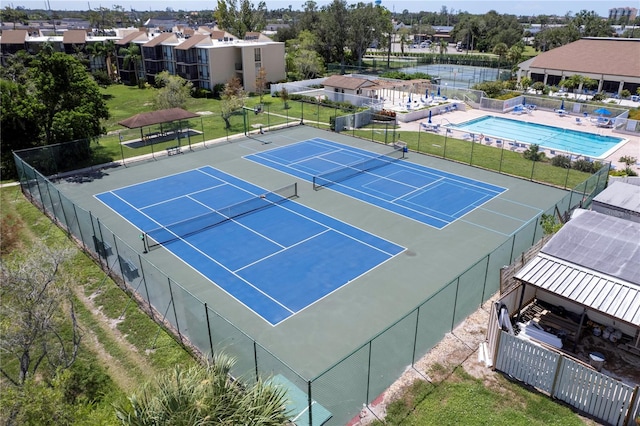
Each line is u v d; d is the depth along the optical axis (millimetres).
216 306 20078
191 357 16828
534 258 17703
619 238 18234
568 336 17031
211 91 70500
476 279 20031
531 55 121000
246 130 48188
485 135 47062
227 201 31219
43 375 15820
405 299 20516
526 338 16734
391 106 59281
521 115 57188
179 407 10055
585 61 70812
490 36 138500
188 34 84875
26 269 15039
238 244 25391
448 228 27281
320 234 26516
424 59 104125
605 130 49938
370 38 98250
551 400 14258
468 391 14711
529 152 39719
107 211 29766
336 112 54188
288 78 81375
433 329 17719
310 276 22328
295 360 16797
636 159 39531
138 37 82812
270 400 10828
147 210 29875
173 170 37438
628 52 69312
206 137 46594
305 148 43156
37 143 37562
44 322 14664
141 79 78875
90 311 19547
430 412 13961
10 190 33844
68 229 26734
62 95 37469
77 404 12727
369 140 45531
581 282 16031
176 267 23109
